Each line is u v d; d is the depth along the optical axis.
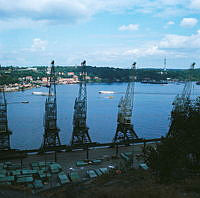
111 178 42.78
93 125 188.00
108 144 103.81
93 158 93.75
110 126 185.25
